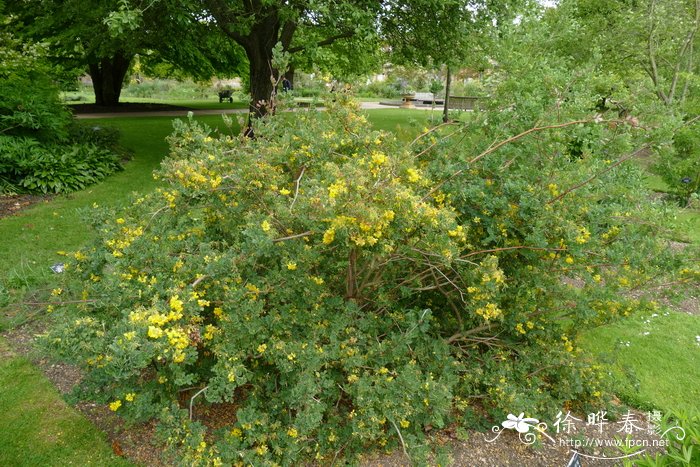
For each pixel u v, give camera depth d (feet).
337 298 8.45
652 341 12.45
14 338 11.07
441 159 9.96
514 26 19.71
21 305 9.95
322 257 8.68
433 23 27.50
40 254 15.20
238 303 7.44
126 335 5.81
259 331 7.59
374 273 9.38
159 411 7.15
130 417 7.47
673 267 8.79
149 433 8.41
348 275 8.77
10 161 21.57
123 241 8.80
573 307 9.15
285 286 7.95
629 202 10.39
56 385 9.62
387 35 30.27
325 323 8.30
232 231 9.05
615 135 10.78
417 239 8.09
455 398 8.66
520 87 12.01
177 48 47.06
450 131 10.75
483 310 8.16
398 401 7.41
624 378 10.79
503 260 9.46
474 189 8.91
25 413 8.78
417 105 74.28
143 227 9.51
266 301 8.38
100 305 7.79
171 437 6.92
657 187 28.76
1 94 22.40
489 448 8.45
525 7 25.32
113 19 19.34
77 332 6.74
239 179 8.34
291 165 9.25
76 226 17.78
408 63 39.58
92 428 8.48
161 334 6.06
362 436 7.27
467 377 8.92
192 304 6.75
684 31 29.04
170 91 112.57
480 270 7.95
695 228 18.99
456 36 27.71
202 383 8.38
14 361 10.22
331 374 8.43
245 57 57.21
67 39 37.73
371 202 6.95
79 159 23.99
